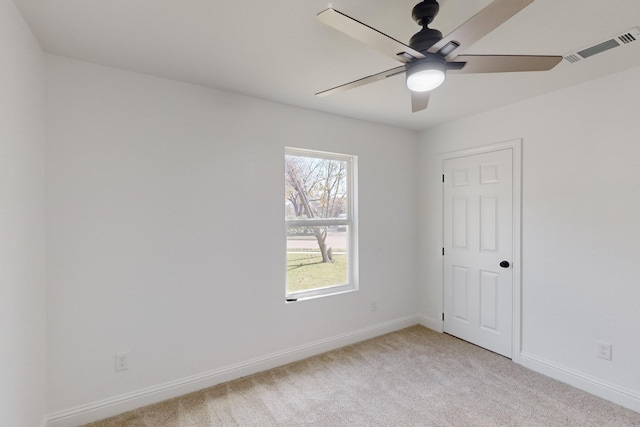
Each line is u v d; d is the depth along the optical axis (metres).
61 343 1.97
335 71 2.20
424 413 2.15
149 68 2.15
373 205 3.47
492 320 3.06
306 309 2.99
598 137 2.32
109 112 2.11
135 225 2.20
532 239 2.72
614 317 2.24
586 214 2.38
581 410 2.16
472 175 3.23
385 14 1.56
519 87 2.47
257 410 2.18
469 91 2.55
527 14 1.56
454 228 3.43
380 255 3.53
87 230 2.04
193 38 1.78
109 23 1.64
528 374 2.64
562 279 2.52
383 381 2.55
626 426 1.99
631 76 2.16
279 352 2.83
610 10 1.53
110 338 2.12
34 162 1.75
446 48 1.33
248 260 2.67
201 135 2.45
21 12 1.53
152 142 2.26
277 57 2.00
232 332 2.59
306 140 2.98
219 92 2.53
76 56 1.98
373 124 3.45
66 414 1.98
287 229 3.00
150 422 2.05
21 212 1.57
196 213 2.43
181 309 2.37
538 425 2.01
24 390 1.61
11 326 1.46
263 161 2.74
